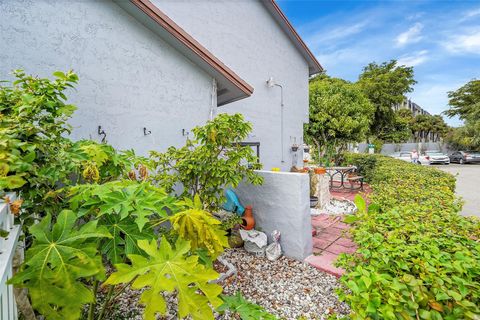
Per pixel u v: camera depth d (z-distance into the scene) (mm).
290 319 2684
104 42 3590
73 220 1289
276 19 9039
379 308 1336
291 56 10031
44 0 3098
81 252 1177
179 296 1138
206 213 1585
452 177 5430
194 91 4727
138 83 3953
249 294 3123
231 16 7277
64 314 1083
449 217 2338
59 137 2168
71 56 3297
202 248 1666
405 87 25125
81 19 3383
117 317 2551
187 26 6027
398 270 1594
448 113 29547
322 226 5637
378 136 26750
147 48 4059
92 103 3479
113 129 3680
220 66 4625
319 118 13398
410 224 2148
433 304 1287
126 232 1548
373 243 1848
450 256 1598
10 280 1042
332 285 3311
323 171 7516
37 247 1153
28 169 1475
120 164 2699
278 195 4195
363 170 11250
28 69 2984
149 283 1138
